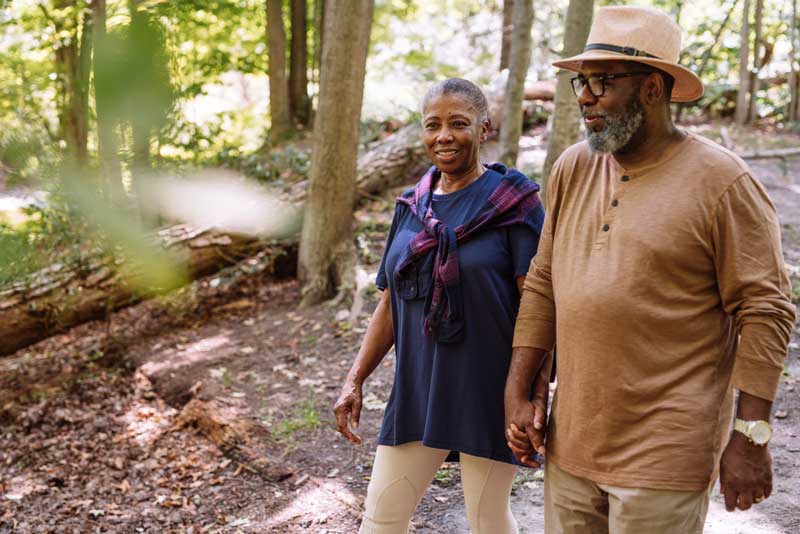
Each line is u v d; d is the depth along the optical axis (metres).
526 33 6.94
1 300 5.38
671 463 1.74
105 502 4.06
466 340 2.19
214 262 6.45
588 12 5.18
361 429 4.42
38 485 4.30
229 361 5.64
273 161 8.44
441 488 3.68
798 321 5.25
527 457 2.04
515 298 2.23
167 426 4.88
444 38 15.65
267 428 4.54
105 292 5.70
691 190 1.75
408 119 9.67
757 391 1.69
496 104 9.98
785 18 12.78
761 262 1.72
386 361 5.25
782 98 12.81
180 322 6.49
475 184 2.28
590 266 1.84
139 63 0.50
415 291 2.24
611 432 1.82
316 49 12.23
